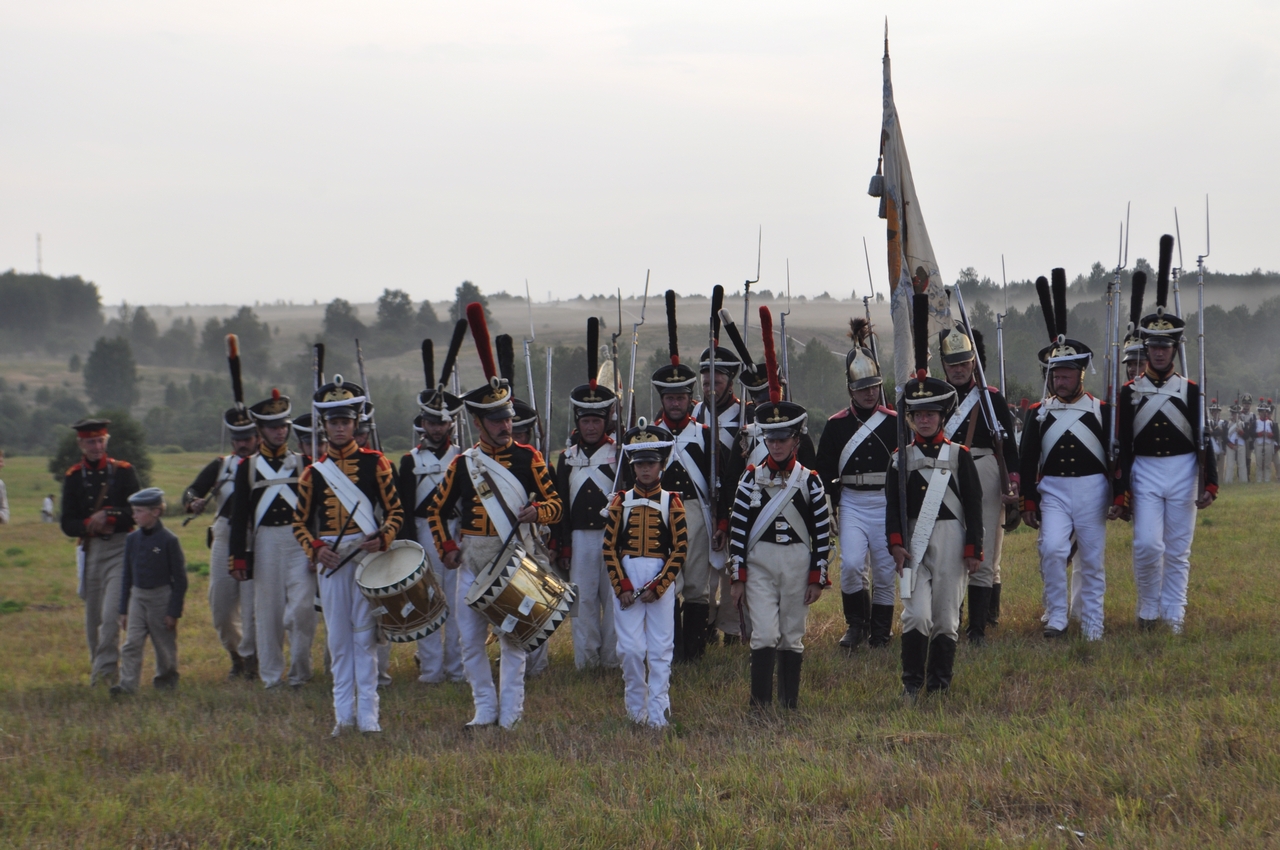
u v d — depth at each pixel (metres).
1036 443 15.27
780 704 12.58
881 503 15.22
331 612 12.62
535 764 10.84
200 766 11.32
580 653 15.62
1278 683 11.87
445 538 12.72
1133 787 9.22
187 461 106.00
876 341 15.62
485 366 12.77
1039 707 11.98
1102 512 15.09
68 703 14.95
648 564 12.45
